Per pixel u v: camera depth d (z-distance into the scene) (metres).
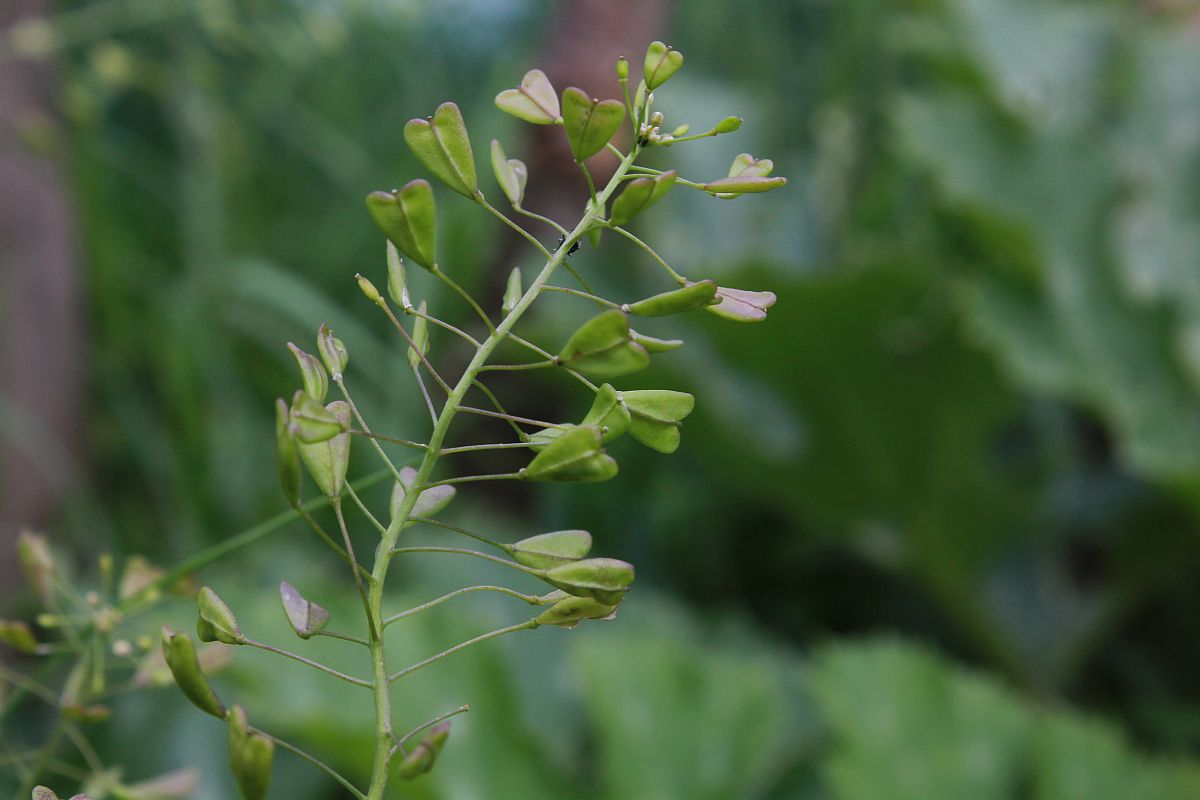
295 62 1.05
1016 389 0.87
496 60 1.23
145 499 0.98
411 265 0.91
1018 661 0.95
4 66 0.90
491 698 0.67
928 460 0.91
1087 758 0.66
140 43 1.08
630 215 0.25
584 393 0.96
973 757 0.66
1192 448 0.88
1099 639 0.94
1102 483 0.98
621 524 0.98
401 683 0.65
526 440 0.26
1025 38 1.17
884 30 1.29
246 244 1.03
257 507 0.85
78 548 0.88
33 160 0.92
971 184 0.95
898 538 0.95
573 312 1.00
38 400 0.87
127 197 1.09
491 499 1.07
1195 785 0.66
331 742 0.60
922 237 1.11
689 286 0.25
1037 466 0.99
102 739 0.64
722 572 1.00
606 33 1.13
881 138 1.26
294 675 0.63
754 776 0.68
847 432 0.92
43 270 0.90
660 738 0.68
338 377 0.26
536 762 0.66
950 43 1.13
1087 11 1.19
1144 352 0.94
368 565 0.83
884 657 0.69
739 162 0.26
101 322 0.98
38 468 0.85
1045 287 0.92
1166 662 0.98
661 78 0.26
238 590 0.66
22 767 0.32
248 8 1.01
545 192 1.07
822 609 1.00
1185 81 1.14
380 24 1.13
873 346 0.87
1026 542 0.99
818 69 1.36
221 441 0.85
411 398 0.89
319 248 1.07
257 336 0.94
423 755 0.24
